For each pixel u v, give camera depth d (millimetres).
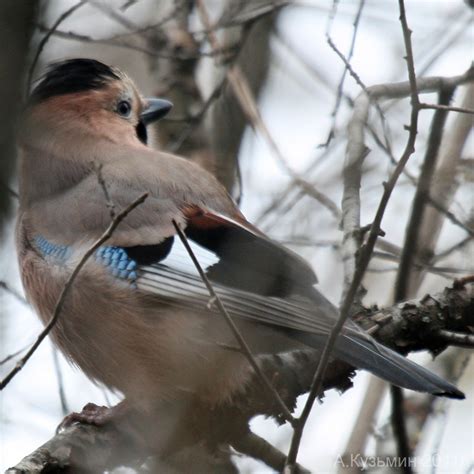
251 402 9750
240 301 9289
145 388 9836
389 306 10297
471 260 11672
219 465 9805
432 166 10078
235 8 13578
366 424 10734
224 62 13648
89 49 15094
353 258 9969
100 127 11203
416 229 10078
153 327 9672
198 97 14359
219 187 10500
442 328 10070
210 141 14008
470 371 12914
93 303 9812
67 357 10406
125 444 9445
